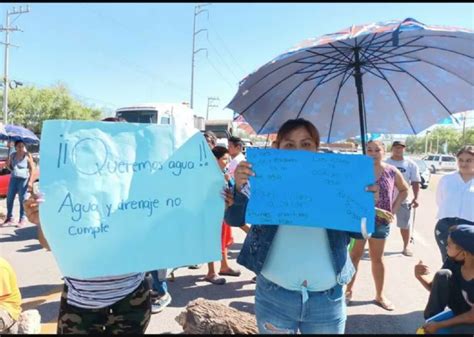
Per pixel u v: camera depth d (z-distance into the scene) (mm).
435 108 2533
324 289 1835
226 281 4559
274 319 1878
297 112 2666
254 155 1823
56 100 36844
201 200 1827
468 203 3639
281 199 1802
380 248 3773
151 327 3312
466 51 1965
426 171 18172
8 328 2643
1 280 2654
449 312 2479
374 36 1896
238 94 2312
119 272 1694
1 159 10953
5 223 7461
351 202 1778
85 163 1671
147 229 1746
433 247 6453
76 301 1769
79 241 1645
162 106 14203
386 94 2604
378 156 3654
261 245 1888
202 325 2750
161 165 1787
